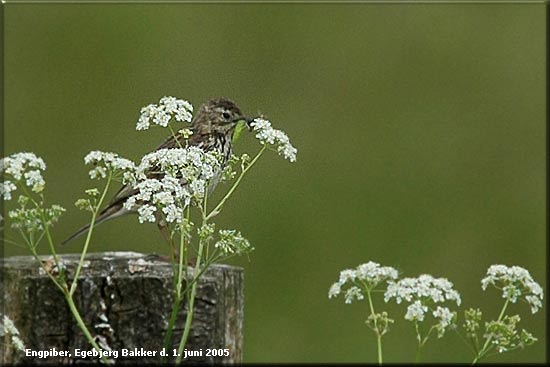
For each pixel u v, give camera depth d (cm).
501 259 1652
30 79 1634
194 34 1727
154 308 742
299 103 1733
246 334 1508
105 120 1609
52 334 742
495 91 1805
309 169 1678
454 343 1439
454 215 1694
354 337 1488
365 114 1750
